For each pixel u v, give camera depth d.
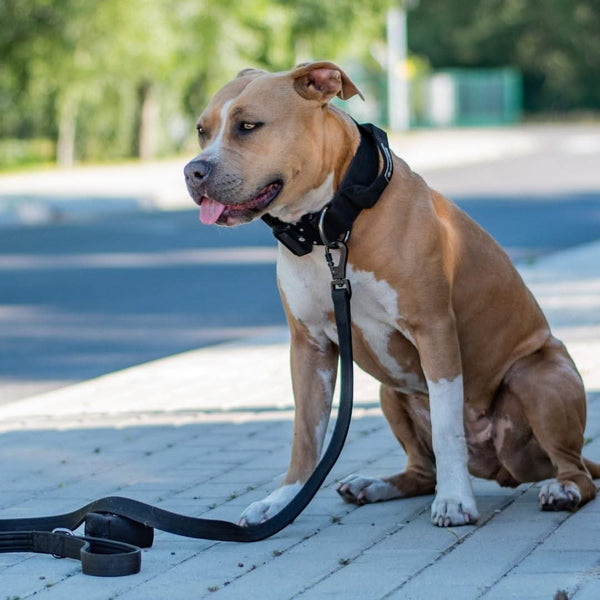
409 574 4.55
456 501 5.22
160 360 10.19
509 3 64.06
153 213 23.83
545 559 4.66
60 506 5.88
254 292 13.74
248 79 5.16
